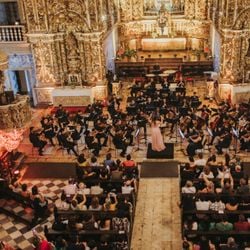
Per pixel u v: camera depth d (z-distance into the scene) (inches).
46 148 1004.6
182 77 1341.0
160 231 708.0
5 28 1191.6
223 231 613.9
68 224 641.6
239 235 609.6
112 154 954.1
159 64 1413.6
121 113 1014.4
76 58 1212.5
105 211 668.7
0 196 820.0
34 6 1155.3
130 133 954.1
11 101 968.9
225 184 690.2
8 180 846.5
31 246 700.7
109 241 623.2
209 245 577.6
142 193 810.8
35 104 1270.9
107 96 1257.4
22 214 775.1
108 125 968.9
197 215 647.8
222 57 1172.5
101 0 1175.6
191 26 1476.4
